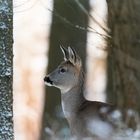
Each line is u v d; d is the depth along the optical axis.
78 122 12.77
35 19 26.97
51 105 18.33
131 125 12.60
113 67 14.89
